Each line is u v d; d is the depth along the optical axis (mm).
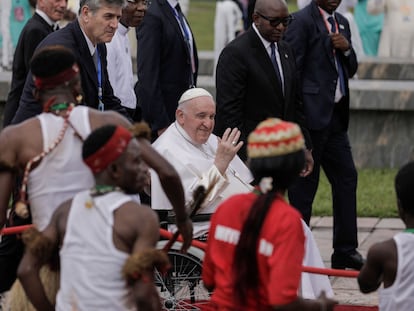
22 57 28516
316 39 30781
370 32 59375
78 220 17375
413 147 45219
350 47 31000
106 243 17156
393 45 58344
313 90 30672
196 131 25719
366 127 45156
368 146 45250
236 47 28641
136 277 16844
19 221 24234
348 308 26906
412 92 44562
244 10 56656
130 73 29938
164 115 30859
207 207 25078
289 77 28984
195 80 32219
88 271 17219
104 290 17156
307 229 24891
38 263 17891
